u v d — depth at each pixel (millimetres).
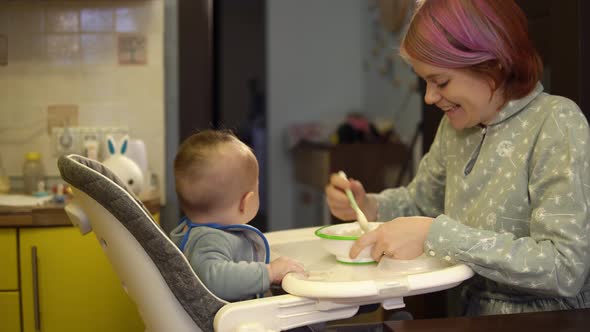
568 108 1046
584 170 983
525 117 1097
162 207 2195
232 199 1080
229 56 6543
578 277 937
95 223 878
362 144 3453
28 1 2102
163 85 2154
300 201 4414
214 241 1016
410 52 1062
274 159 4625
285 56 4570
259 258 1095
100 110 2143
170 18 2180
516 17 1048
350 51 4629
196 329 884
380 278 910
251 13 6641
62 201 1833
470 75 1044
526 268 930
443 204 1401
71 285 1695
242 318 819
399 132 3643
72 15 2119
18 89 2119
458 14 1013
